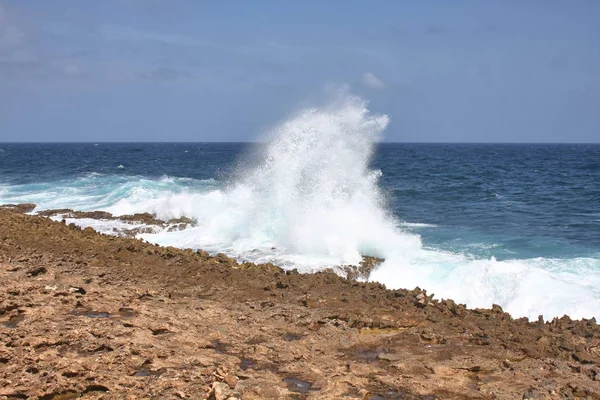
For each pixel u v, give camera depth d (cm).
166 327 670
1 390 496
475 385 559
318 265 1164
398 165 5512
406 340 671
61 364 550
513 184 3369
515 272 1004
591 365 603
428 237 1586
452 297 991
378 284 902
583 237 1588
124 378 532
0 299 725
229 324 698
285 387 539
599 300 906
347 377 565
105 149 11656
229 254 1281
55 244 1096
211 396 510
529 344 658
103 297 776
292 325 707
